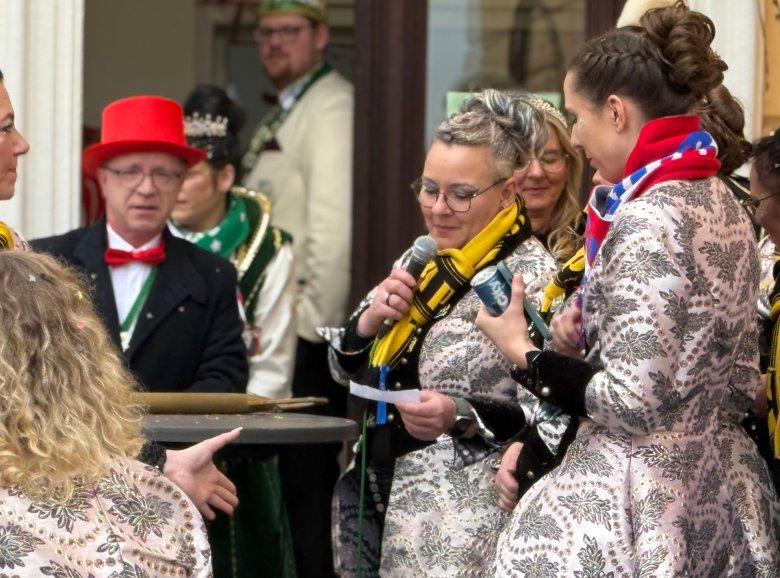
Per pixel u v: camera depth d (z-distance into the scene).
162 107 14.06
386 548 11.50
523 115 11.63
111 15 24.83
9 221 16.62
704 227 9.39
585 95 9.80
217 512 13.14
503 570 9.62
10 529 7.91
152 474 8.53
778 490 10.80
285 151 19.56
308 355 18.72
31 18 16.64
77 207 16.89
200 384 13.84
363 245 18.55
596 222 9.73
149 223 13.93
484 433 11.23
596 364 9.63
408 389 11.55
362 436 11.88
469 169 11.40
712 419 9.67
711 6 15.91
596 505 9.37
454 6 18.20
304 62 19.75
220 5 25.09
